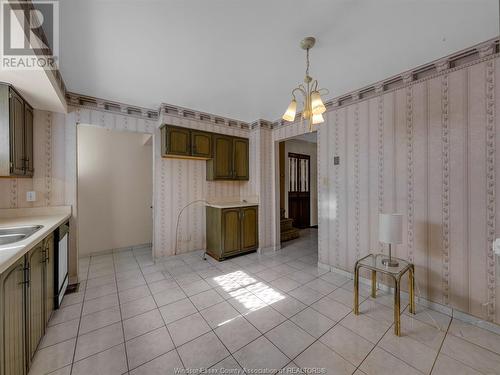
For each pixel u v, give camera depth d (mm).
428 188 2074
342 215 2795
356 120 2623
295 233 4934
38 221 2053
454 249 1932
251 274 2896
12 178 2305
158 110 3209
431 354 1522
